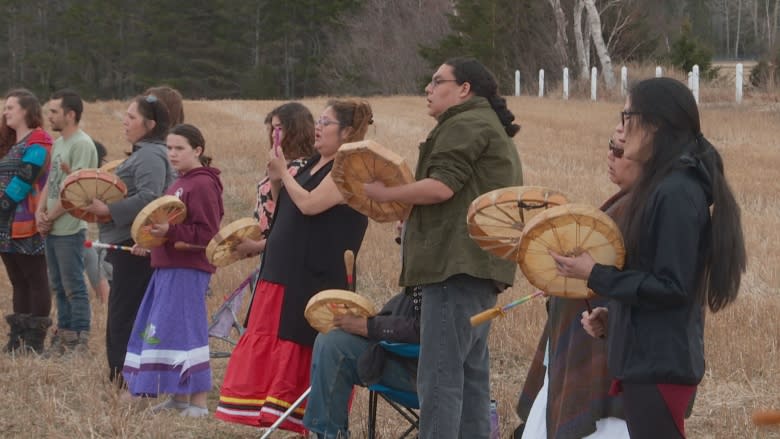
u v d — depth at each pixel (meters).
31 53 131.38
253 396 10.23
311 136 11.05
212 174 11.70
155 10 122.62
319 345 9.61
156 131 12.42
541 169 32.16
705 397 12.19
